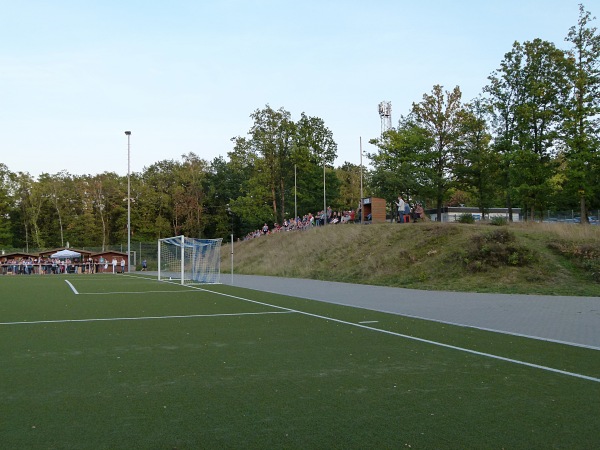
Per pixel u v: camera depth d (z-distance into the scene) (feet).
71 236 257.14
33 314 48.91
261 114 201.77
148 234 254.27
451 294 67.10
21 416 18.12
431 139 132.26
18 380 23.30
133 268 185.26
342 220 144.56
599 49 99.66
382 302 59.11
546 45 106.93
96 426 17.07
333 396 20.66
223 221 259.80
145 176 285.23
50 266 170.91
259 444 15.43
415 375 24.18
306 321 43.42
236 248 179.52
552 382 22.85
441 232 96.53
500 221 100.37
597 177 102.17
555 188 102.01
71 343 32.94
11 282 109.29
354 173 263.29
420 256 91.30
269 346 31.83
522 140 103.91
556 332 36.47
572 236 78.79
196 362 27.17
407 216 125.70
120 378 23.70
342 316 46.62
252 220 198.70
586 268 69.10
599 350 30.12
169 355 29.07
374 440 15.74
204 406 19.29
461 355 28.84
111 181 266.98
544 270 71.20
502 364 26.50
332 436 16.08
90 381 23.13
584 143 97.14
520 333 36.22
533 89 103.24
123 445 15.37
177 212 248.93
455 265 81.10
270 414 18.33
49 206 262.26
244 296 69.15
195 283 102.06
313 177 210.18
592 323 40.47
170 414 18.33
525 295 62.85
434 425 17.11
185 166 265.13
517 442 15.60
